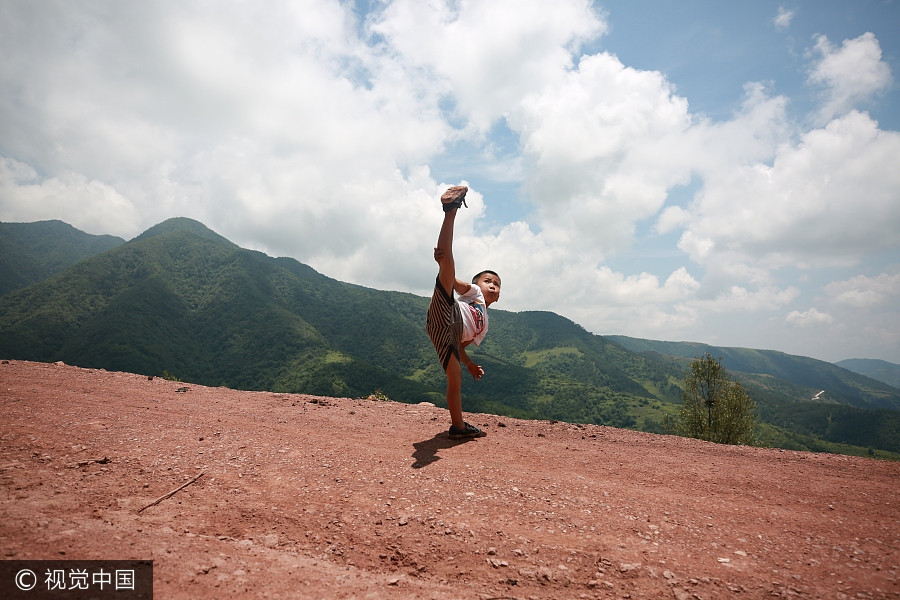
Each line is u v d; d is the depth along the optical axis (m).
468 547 2.96
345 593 2.38
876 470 4.98
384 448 4.86
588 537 3.12
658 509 3.61
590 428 6.89
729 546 3.05
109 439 4.48
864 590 2.54
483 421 6.70
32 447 4.10
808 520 3.50
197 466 4.09
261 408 6.48
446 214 5.04
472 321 5.14
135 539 2.71
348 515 3.37
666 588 2.55
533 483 4.00
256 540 3.00
